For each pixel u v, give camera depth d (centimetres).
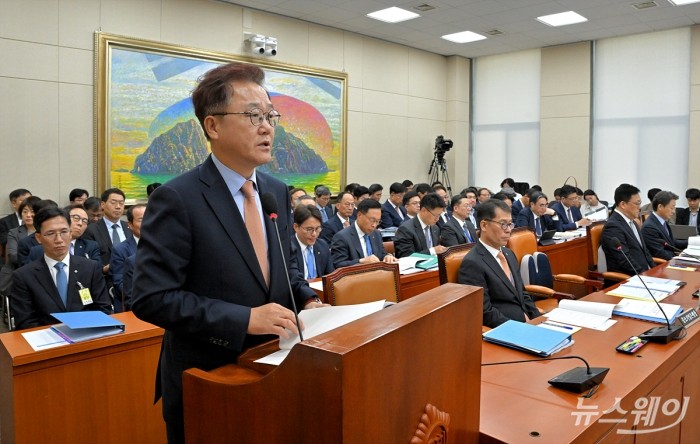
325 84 773
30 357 197
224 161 120
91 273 284
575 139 879
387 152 881
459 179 991
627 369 162
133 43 574
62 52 535
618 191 413
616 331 203
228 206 117
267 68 700
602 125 861
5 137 506
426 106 947
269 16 706
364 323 82
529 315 292
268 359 103
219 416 92
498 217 272
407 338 82
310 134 756
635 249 405
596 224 452
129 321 240
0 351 214
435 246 477
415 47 910
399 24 770
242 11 675
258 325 104
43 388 202
